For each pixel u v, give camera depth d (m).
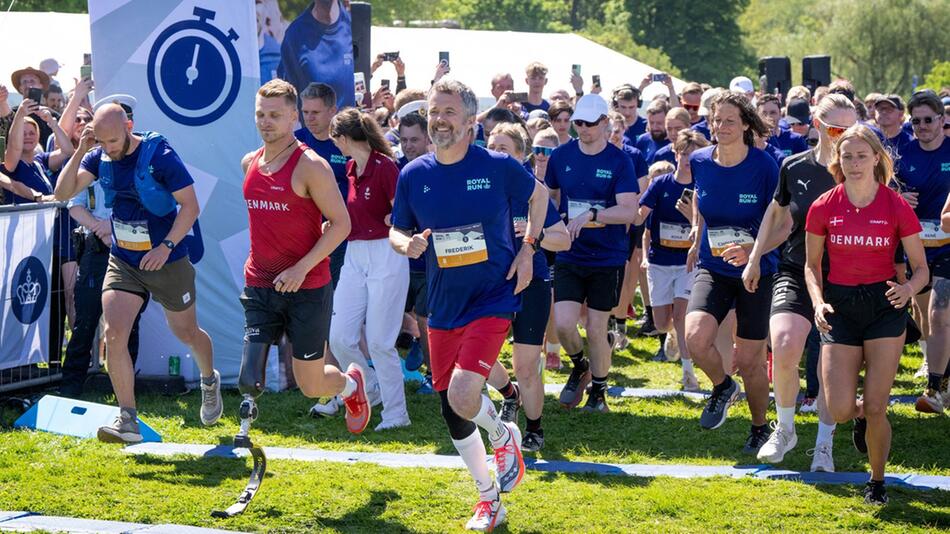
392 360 14.51
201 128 16.77
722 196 13.09
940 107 15.92
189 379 16.83
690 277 16.52
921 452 13.24
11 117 18.42
